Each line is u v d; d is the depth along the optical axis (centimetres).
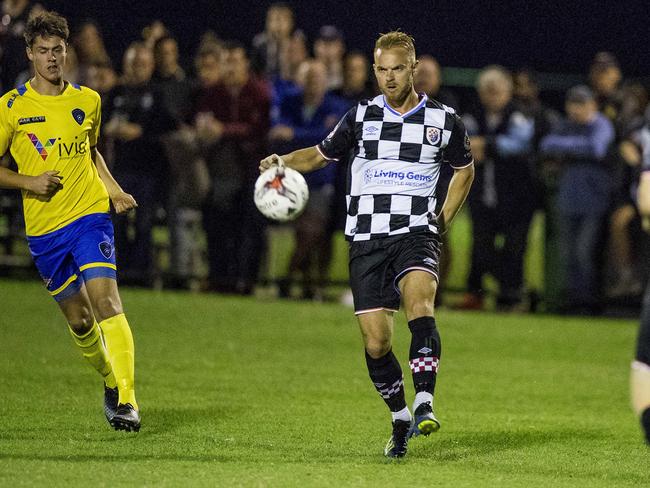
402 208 2083
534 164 4419
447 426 2433
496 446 2236
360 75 4494
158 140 4425
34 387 2733
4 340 3425
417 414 1927
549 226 4522
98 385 2789
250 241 4572
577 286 4538
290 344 3566
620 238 4503
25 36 2258
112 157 4428
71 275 2292
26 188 2205
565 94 5175
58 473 1858
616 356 3606
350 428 2366
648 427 1641
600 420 2572
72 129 2269
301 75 4444
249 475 1892
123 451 2069
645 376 1678
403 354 3491
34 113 2255
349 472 1944
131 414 2195
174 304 4300
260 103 4444
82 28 4497
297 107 4459
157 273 4631
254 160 4466
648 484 1936
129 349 2238
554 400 2828
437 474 1950
